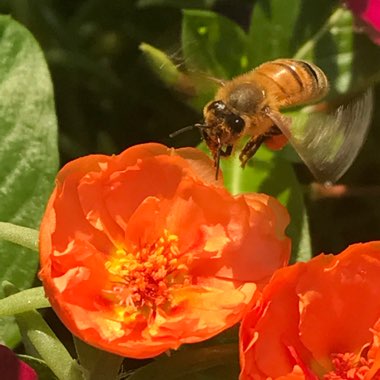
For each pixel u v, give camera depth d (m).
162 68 0.18
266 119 0.16
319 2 0.20
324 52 0.20
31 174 0.18
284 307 0.15
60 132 0.22
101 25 0.23
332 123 0.16
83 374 0.15
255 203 0.15
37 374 0.16
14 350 0.19
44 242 0.14
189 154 0.16
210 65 0.19
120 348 0.14
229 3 0.22
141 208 0.15
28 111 0.18
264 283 0.15
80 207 0.15
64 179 0.15
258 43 0.20
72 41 0.23
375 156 0.22
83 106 0.23
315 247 0.22
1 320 0.18
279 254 0.15
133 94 0.23
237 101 0.16
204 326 0.15
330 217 0.22
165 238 0.16
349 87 0.20
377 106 0.22
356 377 0.15
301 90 0.17
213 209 0.16
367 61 0.20
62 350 0.16
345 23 0.20
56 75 0.22
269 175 0.19
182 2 0.23
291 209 0.19
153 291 0.16
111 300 0.15
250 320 0.14
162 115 0.23
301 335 0.15
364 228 0.22
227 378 0.16
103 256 0.15
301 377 0.14
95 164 0.15
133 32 0.23
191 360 0.15
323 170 0.16
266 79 0.17
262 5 0.20
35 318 0.16
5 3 0.22
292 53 0.20
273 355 0.15
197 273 0.16
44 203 0.18
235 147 0.17
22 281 0.18
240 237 0.15
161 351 0.14
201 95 0.18
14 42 0.18
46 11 0.22
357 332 0.15
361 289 0.15
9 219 0.18
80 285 0.15
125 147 0.23
